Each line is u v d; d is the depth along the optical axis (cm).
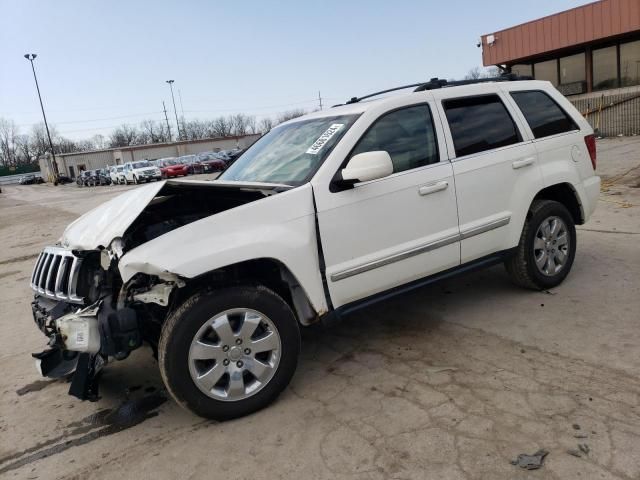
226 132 9919
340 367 383
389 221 373
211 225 320
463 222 411
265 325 332
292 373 343
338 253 355
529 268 464
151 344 350
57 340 325
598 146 1761
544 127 473
